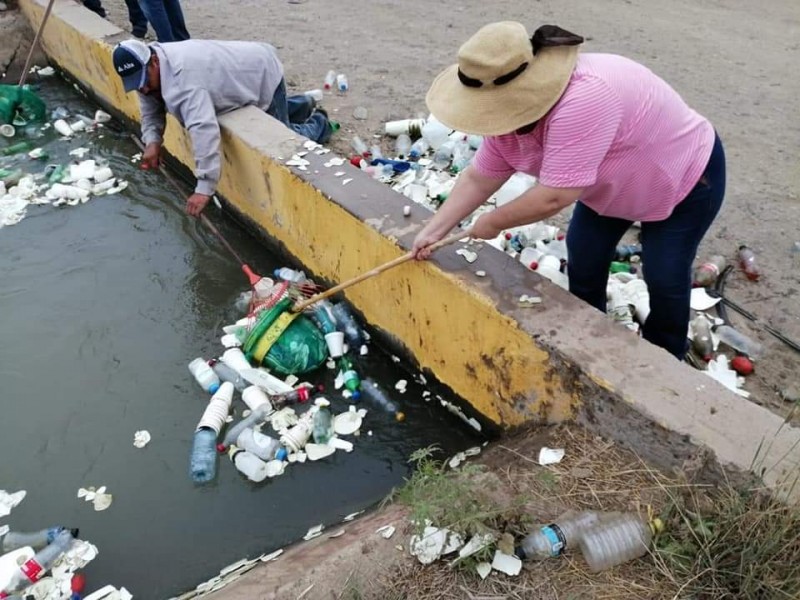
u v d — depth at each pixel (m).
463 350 3.56
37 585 3.13
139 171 6.20
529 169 2.84
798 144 5.64
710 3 9.02
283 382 4.07
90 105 7.41
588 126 2.45
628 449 2.80
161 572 3.25
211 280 4.98
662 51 7.37
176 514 3.49
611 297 4.07
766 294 4.19
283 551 3.04
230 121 4.99
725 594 2.22
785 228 4.68
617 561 2.39
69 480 3.66
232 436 3.81
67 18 7.10
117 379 4.22
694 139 2.73
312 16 8.48
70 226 5.52
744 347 3.80
